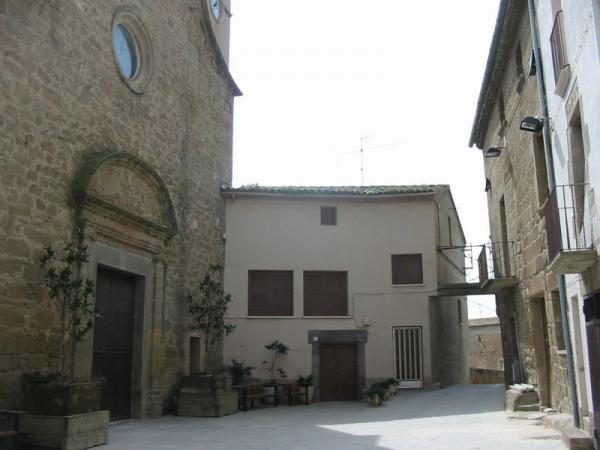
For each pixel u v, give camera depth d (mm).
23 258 10094
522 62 12836
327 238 20562
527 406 13172
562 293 10445
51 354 10547
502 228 16828
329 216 20781
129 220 13219
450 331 23594
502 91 15328
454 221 26844
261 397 17234
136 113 14117
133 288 14234
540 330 13414
